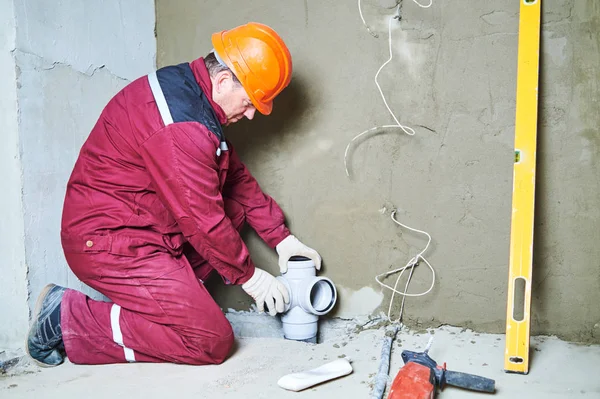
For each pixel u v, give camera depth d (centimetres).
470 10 212
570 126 204
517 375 176
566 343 204
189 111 181
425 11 217
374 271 231
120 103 189
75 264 194
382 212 229
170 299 188
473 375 161
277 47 191
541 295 211
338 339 221
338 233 235
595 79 201
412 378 147
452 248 221
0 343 204
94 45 223
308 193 237
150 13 253
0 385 175
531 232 178
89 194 193
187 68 193
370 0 224
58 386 173
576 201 205
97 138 193
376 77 224
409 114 222
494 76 212
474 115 215
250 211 225
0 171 197
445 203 221
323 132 233
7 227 198
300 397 162
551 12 203
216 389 170
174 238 202
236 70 187
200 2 247
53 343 191
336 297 231
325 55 230
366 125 228
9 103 193
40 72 201
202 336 187
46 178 204
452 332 220
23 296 198
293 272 224
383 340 210
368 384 171
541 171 208
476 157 216
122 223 192
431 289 225
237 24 242
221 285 254
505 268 215
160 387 172
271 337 247
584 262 206
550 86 205
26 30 195
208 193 181
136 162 189
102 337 191
